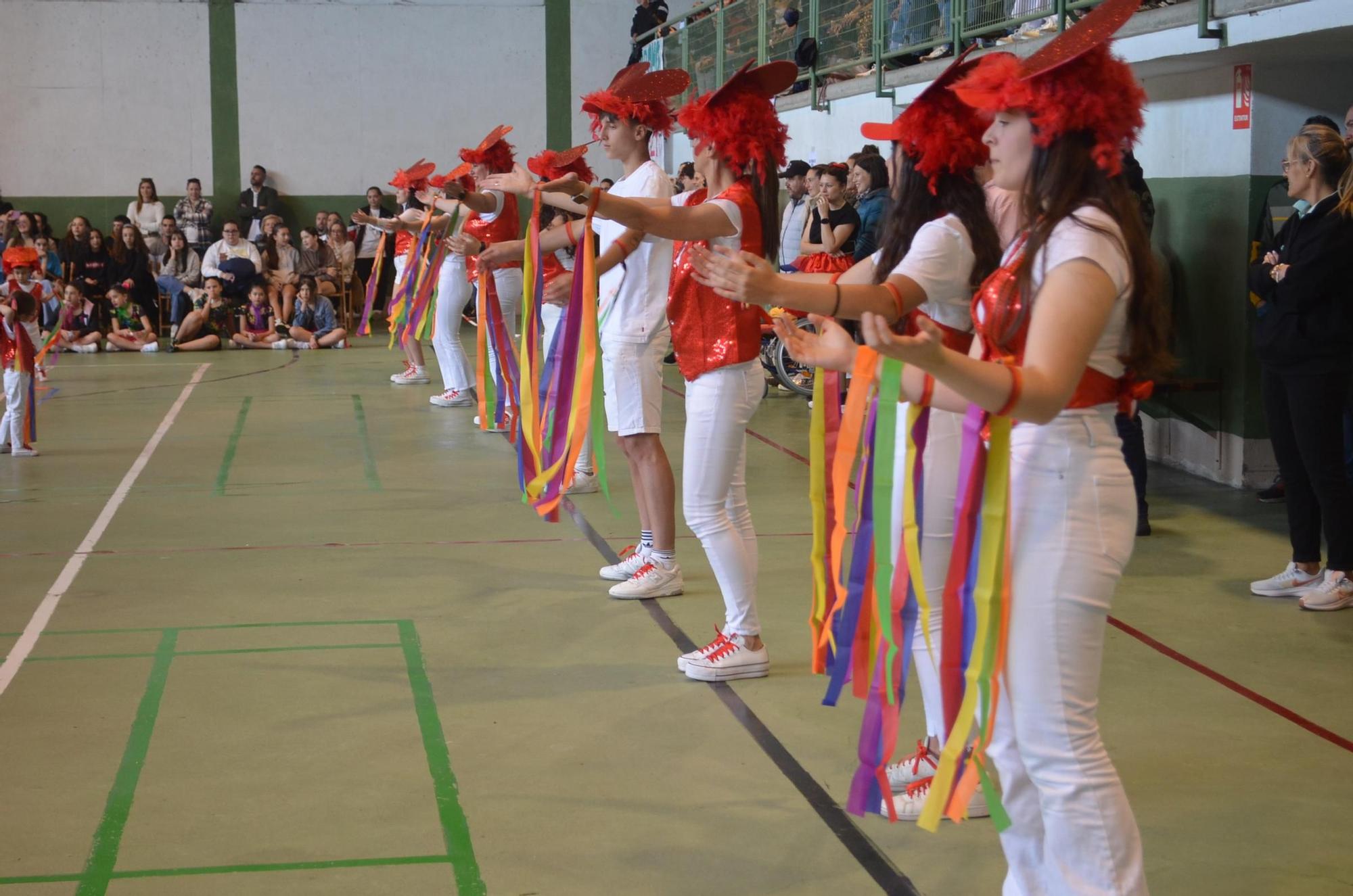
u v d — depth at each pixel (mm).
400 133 17328
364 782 3281
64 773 3320
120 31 16516
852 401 2707
